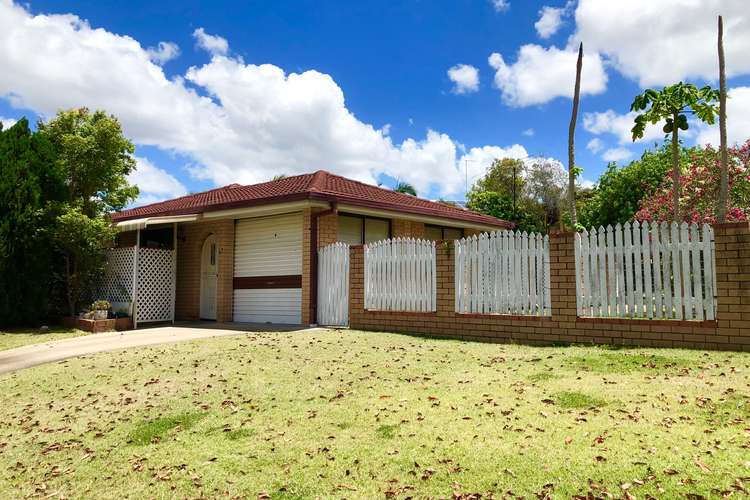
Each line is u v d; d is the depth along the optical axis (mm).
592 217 27328
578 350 7844
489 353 8094
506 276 9312
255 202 12953
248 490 3838
